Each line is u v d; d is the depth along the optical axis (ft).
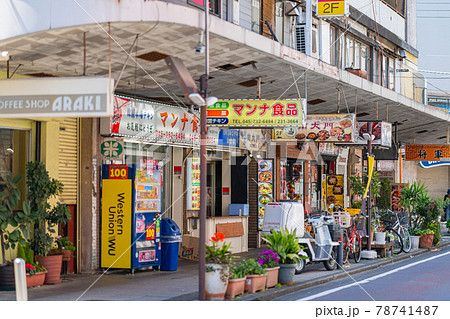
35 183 42.27
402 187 78.18
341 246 52.80
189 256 57.41
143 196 48.42
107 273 48.11
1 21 35.60
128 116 48.80
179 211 59.00
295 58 48.88
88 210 48.26
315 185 84.58
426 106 84.74
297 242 43.62
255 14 59.82
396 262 61.77
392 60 99.45
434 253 71.97
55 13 34.30
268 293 38.88
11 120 43.93
